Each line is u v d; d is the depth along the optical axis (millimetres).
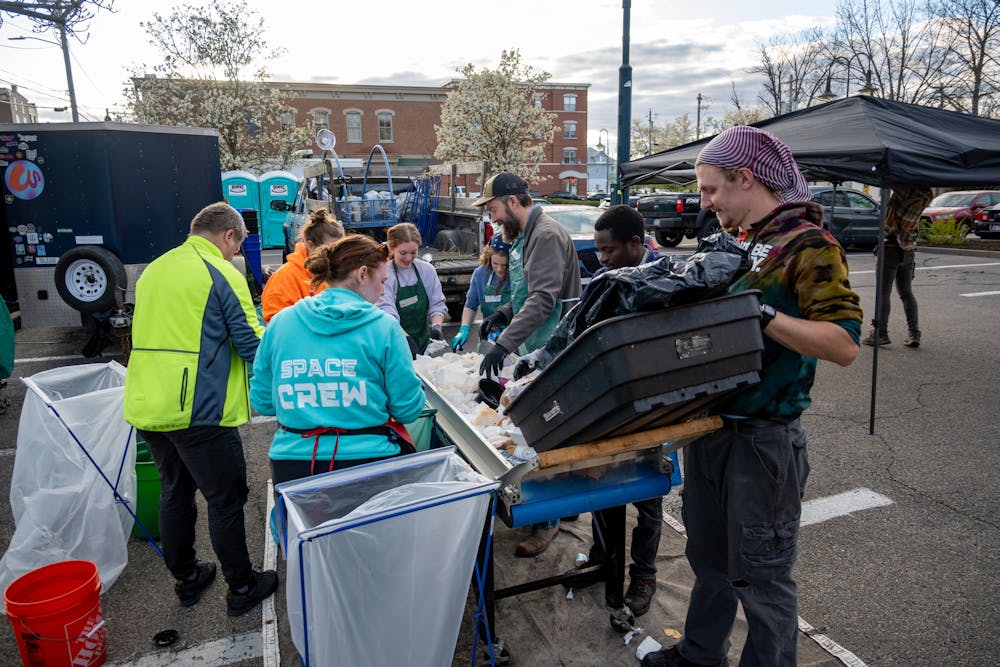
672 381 1759
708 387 1803
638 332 1700
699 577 2318
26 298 7648
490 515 2148
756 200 1976
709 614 2332
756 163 1928
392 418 2471
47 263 7621
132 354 2760
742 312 1807
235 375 2857
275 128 31266
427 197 10203
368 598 1848
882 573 3215
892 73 22078
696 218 18266
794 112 6113
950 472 4305
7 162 7391
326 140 9648
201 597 3117
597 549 3006
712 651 2357
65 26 8273
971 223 18359
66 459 3033
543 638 2746
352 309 2303
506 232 3453
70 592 2488
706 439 2125
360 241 2438
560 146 56594
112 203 7609
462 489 1954
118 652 2750
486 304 4484
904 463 4461
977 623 2834
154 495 3529
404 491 1961
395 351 2348
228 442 2842
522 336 3170
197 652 2748
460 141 27094
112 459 3160
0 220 8461
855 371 6555
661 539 3506
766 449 1977
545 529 3381
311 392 2316
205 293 2740
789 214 1929
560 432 2012
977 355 6980
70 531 3057
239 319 2803
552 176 56594
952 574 3195
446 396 3086
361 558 1803
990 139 5234
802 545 3482
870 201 16047
